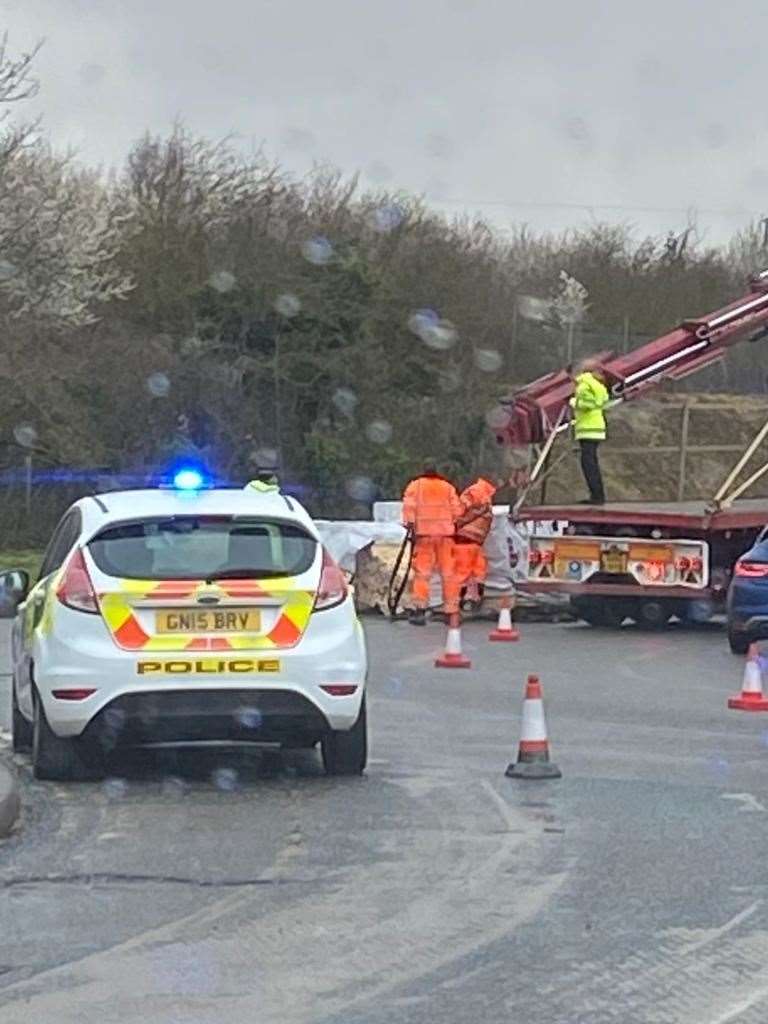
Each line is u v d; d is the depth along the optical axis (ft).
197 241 138.00
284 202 144.66
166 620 33.53
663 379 80.64
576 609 74.13
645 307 160.86
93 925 23.97
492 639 66.80
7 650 61.31
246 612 33.71
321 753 36.94
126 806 32.42
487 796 33.53
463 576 75.25
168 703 33.24
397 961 22.22
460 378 138.21
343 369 133.18
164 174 143.74
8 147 121.29
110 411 124.98
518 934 23.52
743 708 46.73
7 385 118.52
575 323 148.56
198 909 24.85
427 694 49.60
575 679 53.78
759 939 23.30
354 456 131.54
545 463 77.05
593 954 22.54
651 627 73.10
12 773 34.50
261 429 131.13
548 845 29.12
